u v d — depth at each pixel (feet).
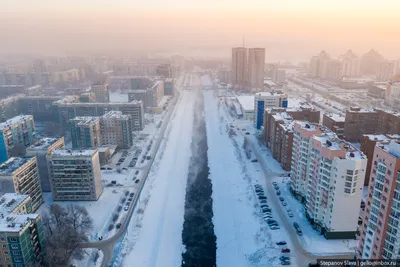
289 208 588.50
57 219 526.57
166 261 488.44
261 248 492.13
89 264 470.80
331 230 494.18
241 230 547.90
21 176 566.77
